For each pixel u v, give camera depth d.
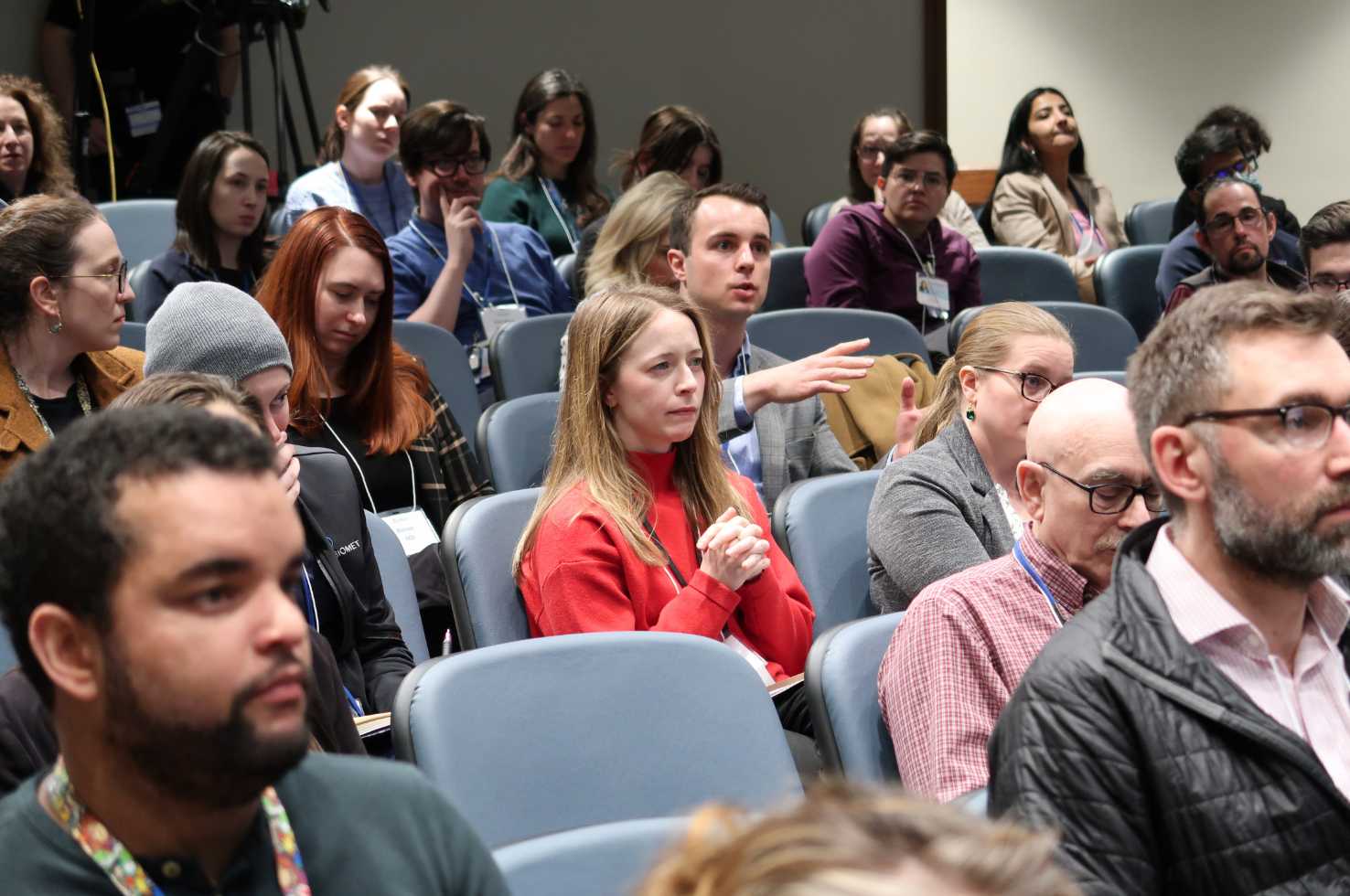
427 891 1.30
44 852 1.16
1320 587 1.63
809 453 3.54
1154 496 2.09
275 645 1.10
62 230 2.87
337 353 3.27
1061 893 0.62
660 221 4.21
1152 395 1.61
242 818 1.20
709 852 0.68
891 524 2.70
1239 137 6.04
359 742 1.92
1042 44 8.34
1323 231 3.87
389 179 5.50
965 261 5.47
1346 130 8.23
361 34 7.46
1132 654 1.55
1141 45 8.33
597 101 7.87
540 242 5.07
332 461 2.66
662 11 7.91
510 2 7.67
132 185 5.98
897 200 5.33
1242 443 1.52
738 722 2.08
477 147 4.75
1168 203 7.15
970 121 8.38
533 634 2.66
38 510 1.11
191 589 1.08
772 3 8.08
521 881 1.64
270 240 4.73
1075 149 7.16
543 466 3.43
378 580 2.66
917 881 0.61
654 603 2.66
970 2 8.30
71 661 1.12
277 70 6.05
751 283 3.66
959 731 2.04
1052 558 2.12
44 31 5.97
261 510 1.11
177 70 6.12
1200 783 1.50
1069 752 1.52
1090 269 6.21
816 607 2.86
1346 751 1.58
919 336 4.42
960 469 2.77
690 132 5.70
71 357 2.94
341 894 1.26
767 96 8.13
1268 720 1.51
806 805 0.68
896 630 2.17
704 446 2.83
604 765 1.98
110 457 1.10
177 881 1.17
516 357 4.09
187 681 1.08
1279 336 1.52
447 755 1.90
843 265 5.33
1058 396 2.14
